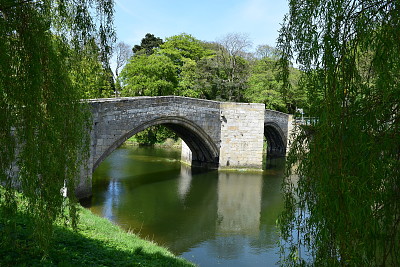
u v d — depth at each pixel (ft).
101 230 28.30
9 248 17.10
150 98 56.08
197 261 28.89
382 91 9.55
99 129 47.01
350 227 9.35
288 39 12.76
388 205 9.67
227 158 75.15
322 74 10.77
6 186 14.35
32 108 13.47
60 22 15.76
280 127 107.86
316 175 10.50
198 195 52.13
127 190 53.06
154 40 152.56
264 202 49.32
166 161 85.71
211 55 129.49
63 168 15.47
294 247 12.66
